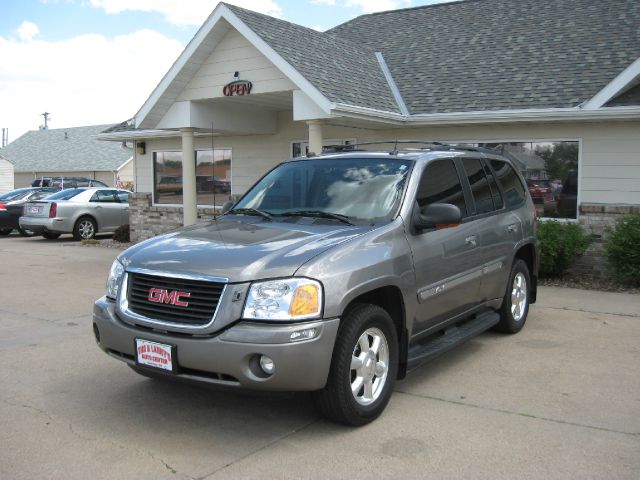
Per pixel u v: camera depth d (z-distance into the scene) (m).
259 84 10.77
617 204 10.55
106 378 5.53
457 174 5.96
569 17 13.64
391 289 4.71
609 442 4.16
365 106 10.53
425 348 5.25
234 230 4.94
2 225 19.27
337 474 3.74
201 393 5.14
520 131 11.28
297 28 12.27
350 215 5.10
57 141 51.97
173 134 15.55
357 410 4.32
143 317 4.31
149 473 3.77
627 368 5.75
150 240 5.00
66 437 4.29
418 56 13.84
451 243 5.43
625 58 11.44
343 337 4.19
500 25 14.27
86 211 17.98
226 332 3.96
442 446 4.11
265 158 14.34
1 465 3.87
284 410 4.77
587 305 8.48
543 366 5.82
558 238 9.95
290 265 4.10
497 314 6.57
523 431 4.34
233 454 4.02
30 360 6.07
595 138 10.66
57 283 10.43
